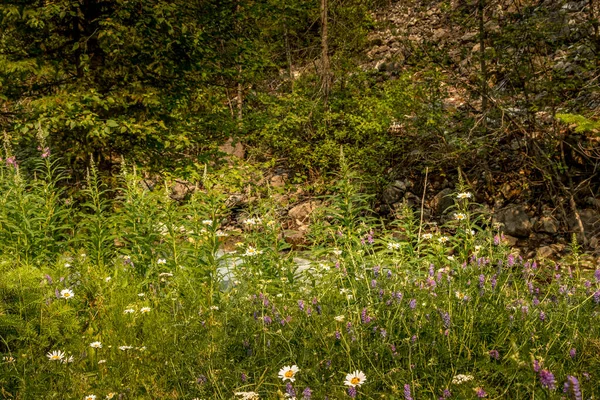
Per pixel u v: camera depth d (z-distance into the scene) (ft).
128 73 34.45
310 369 9.80
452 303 11.94
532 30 33.06
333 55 55.67
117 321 14.92
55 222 22.45
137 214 21.06
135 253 20.51
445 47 38.09
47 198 23.27
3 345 12.96
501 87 37.32
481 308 12.05
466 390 8.96
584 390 8.97
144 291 18.78
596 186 35.04
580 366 10.17
